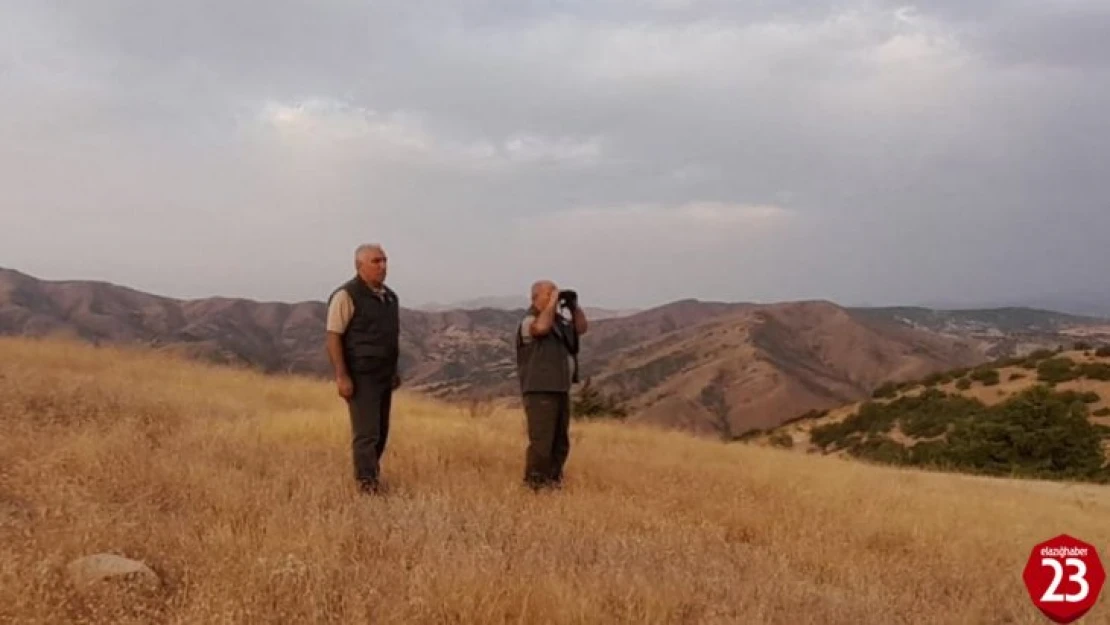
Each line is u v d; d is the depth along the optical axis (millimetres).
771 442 47312
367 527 6004
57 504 5812
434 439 10578
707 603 5246
